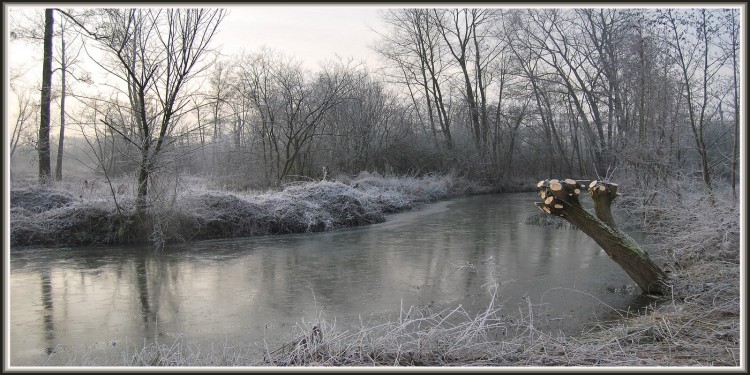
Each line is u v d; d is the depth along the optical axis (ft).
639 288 26.71
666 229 42.11
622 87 66.03
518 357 16.35
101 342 20.38
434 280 30.12
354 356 16.30
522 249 40.09
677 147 47.85
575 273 31.04
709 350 16.49
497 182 123.13
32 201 46.88
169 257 37.93
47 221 43.42
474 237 47.11
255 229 49.60
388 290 27.96
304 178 83.92
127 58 44.98
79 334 21.33
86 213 44.11
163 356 17.20
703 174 43.91
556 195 25.03
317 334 16.98
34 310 24.70
